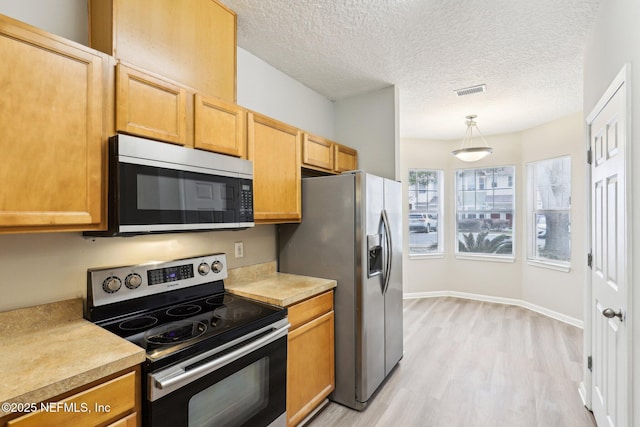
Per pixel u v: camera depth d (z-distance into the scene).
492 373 2.61
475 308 4.41
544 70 2.60
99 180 1.23
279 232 2.56
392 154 2.94
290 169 2.25
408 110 3.61
